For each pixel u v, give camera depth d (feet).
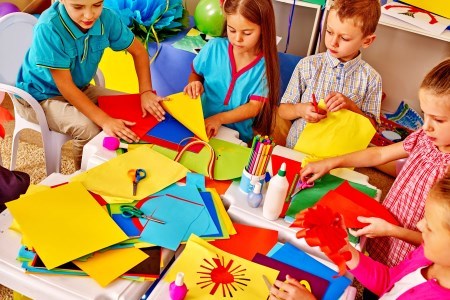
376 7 4.80
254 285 3.15
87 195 3.61
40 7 7.29
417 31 6.37
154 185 3.83
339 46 4.93
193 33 7.22
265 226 3.67
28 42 5.45
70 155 6.63
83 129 5.16
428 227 2.81
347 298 3.18
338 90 5.37
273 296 3.04
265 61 5.10
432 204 2.76
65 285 2.97
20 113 5.45
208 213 3.65
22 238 3.23
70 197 3.56
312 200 3.91
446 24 6.45
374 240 4.35
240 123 5.39
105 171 3.87
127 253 3.23
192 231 3.48
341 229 3.06
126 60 6.87
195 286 3.08
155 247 3.32
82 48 5.03
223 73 5.33
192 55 6.77
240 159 4.30
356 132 4.54
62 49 4.81
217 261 3.27
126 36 5.45
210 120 4.83
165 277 3.12
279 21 8.32
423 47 7.66
